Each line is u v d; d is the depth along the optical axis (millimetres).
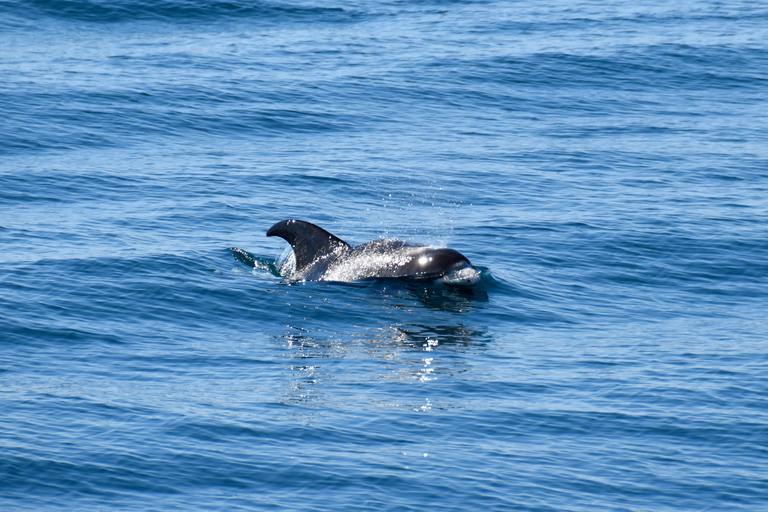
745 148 110250
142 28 175125
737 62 158250
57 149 100625
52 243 67625
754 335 54875
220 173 93750
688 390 45625
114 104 120312
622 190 91312
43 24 171625
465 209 83938
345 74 144250
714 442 40094
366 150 106250
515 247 72438
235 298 58125
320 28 181625
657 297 62688
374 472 36562
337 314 56438
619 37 173125
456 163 101000
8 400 41469
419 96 133750
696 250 72750
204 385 44781
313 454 37844
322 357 49406
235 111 121125
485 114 126625
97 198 82688
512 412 42688
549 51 160750
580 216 81438
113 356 48094
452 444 39281
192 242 70125
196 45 163375
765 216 82500
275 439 39000
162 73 140125
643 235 75938
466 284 62188
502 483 36156
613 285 64875
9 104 116375
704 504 35125
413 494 35125
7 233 69812
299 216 80438
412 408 42844
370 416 41750
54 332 50625
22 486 34406
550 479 36625
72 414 40406
